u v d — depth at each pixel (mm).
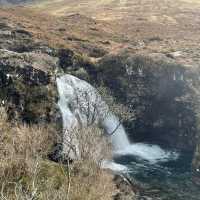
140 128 83875
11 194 35500
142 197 57281
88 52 99250
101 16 140750
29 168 43938
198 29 128875
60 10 154750
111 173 58750
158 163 72438
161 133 83375
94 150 56250
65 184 45250
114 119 78500
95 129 62719
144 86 85812
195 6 152000
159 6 151375
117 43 110375
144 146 81625
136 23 132500
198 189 61562
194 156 71188
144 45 108812
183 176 66312
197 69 86375
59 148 59062
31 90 65938
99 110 75438
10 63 66062
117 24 131125
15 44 96750
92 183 48750
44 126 62250
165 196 58438
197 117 79312
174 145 81375
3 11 122438
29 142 49312
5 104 62156
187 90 83500
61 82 76500
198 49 103875
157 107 84312
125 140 80812
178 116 81812
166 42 112938
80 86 80688
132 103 84938
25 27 107250
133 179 62250
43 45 95938
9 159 44406
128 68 87625
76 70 89875
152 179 64438
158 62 86750
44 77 67875
